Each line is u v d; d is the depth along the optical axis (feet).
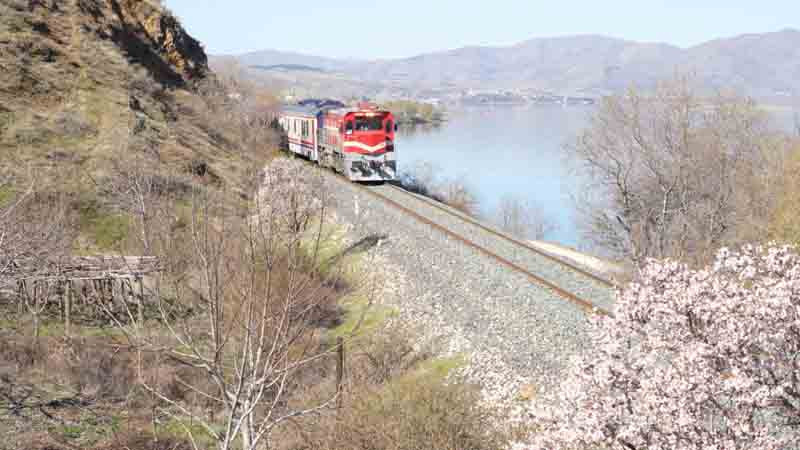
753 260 32.55
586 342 52.85
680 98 133.39
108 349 62.13
